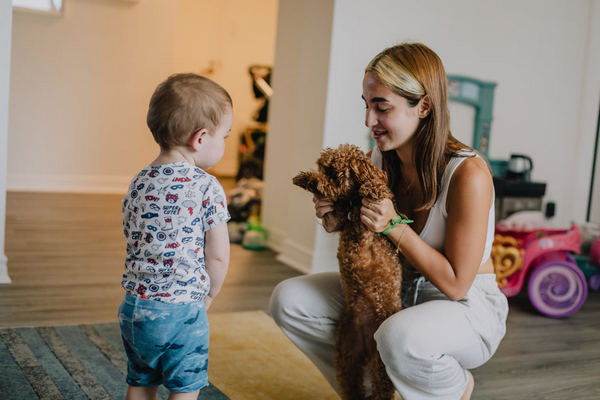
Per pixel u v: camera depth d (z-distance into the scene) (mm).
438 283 1459
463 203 1445
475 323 1487
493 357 2406
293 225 3764
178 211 1304
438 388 1418
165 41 5816
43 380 1854
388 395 1504
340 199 1415
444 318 1432
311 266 3510
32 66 5402
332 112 3434
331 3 3373
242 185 4855
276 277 3377
